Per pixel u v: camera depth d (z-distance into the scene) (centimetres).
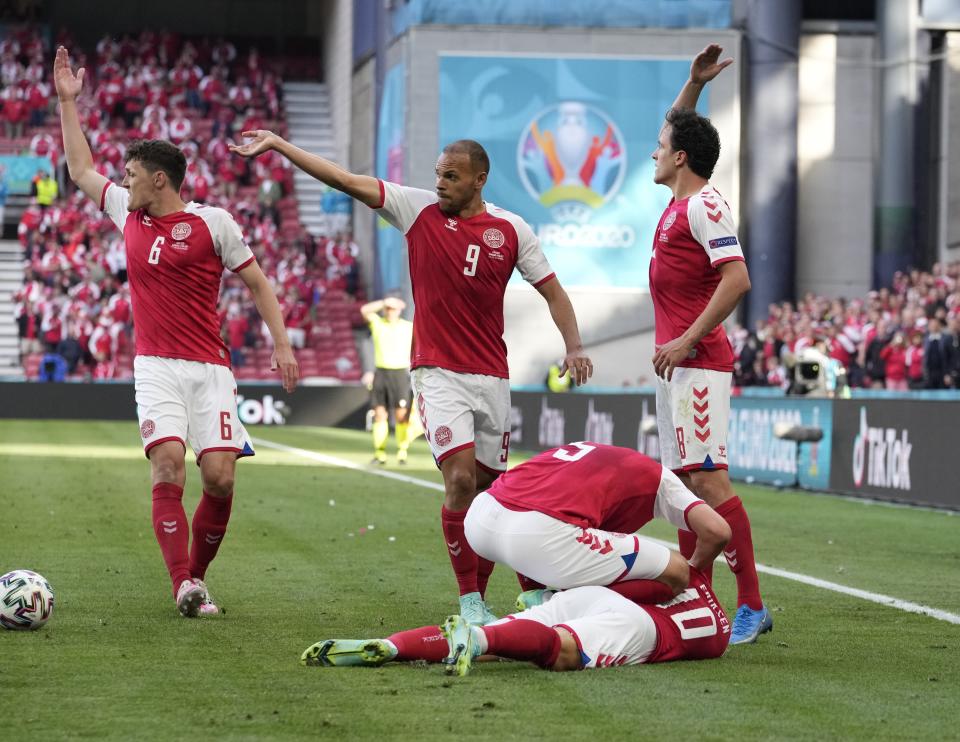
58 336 6862
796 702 1046
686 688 1083
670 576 1183
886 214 6844
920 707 1039
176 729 928
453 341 1392
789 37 6731
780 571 1911
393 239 6706
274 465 3903
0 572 1727
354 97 8031
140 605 1480
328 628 1348
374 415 4094
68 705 996
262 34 9662
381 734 920
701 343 1339
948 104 6341
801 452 3497
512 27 6512
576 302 6562
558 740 913
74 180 1545
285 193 8212
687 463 1348
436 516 2570
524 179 6538
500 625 1116
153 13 9606
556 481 1189
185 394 1458
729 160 6638
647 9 6562
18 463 3691
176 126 8131
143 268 1451
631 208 6569
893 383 4791
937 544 2295
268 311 1487
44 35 9375
